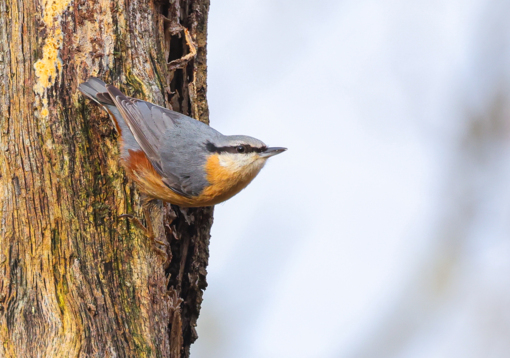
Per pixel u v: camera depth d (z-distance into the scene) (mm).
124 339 8344
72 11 9828
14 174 8883
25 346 7770
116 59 10070
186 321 11914
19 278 8297
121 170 9766
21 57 9445
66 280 8461
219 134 10766
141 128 9711
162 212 10531
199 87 11914
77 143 9391
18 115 9172
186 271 11773
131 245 9266
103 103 9352
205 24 11961
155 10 11031
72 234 8844
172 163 9961
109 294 8672
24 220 8672
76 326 8047
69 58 9672
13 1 9609
